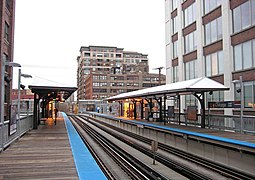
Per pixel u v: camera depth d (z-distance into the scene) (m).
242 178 10.25
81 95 148.00
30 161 10.05
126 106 43.22
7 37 25.12
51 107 43.62
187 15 32.91
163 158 14.16
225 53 24.59
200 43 29.09
